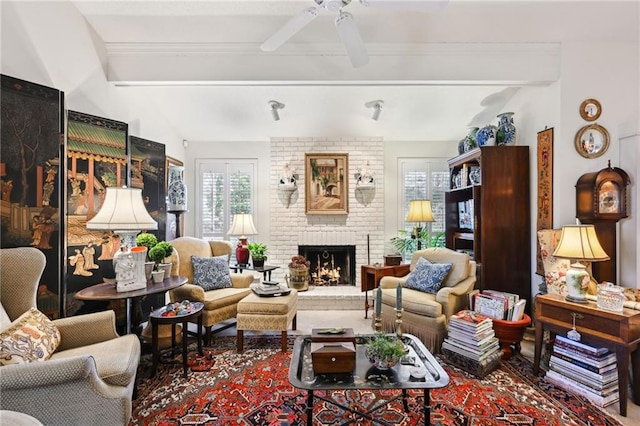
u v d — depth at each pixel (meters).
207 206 5.20
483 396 2.24
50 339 1.84
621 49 3.12
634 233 2.88
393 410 2.08
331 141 5.02
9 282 1.98
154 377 2.49
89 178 2.86
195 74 3.18
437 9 1.82
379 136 5.02
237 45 3.15
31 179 2.37
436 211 5.21
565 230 2.53
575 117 3.13
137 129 3.83
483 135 3.69
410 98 4.18
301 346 2.06
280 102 4.28
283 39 2.17
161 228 3.90
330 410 2.09
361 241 4.99
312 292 4.54
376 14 2.83
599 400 2.15
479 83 3.22
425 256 3.64
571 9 2.80
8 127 2.25
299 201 5.01
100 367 1.72
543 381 2.43
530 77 3.14
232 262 5.09
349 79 3.18
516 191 3.55
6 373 1.43
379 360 1.79
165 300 3.91
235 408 2.11
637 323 2.10
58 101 2.52
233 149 5.20
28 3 2.41
